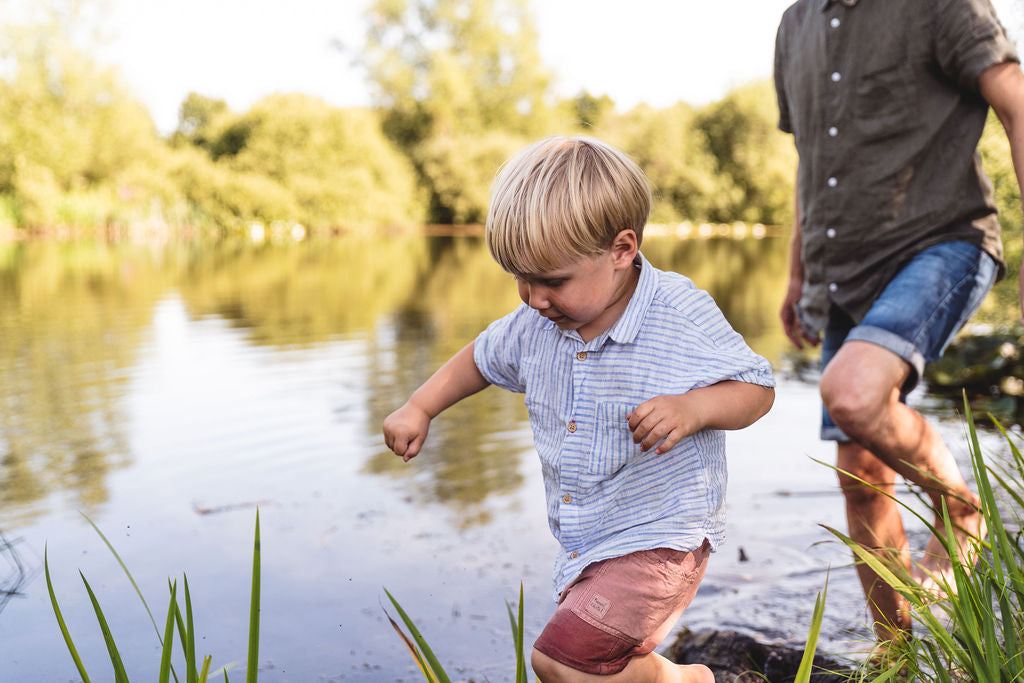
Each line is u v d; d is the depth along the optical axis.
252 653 1.12
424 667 1.25
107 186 26.28
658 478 1.46
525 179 1.38
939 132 1.96
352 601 2.30
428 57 34.44
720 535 1.50
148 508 3.00
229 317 7.66
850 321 2.14
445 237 25.78
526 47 35.09
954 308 1.90
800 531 2.69
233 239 23.67
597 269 1.39
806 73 2.12
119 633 2.14
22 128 23.98
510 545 2.65
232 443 3.75
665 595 1.43
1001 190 4.16
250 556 2.60
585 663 1.41
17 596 2.34
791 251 2.38
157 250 18.14
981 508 1.43
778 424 3.96
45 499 3.09
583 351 1.49
